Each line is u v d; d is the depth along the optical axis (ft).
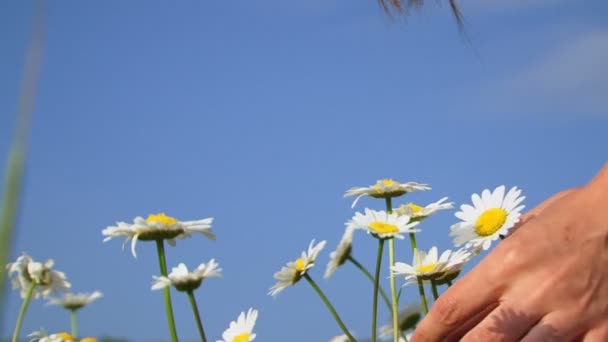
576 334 2.07
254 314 2.47
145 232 2.36
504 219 2.32
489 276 2.10
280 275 2.43
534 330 2.07
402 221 2.41
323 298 2.42
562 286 2.07
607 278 2.06
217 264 2.36
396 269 2.34
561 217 2.10
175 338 2.32
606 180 2.10
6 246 0.70
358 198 2.52
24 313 2.75
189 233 2.39
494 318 2.09
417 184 2.50
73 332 3.19
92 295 3.22
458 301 2.11
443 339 2.14
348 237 2.66
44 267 2.85
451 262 2.30
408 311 2.67
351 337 2.38
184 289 2.34
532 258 2.09
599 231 2.07
